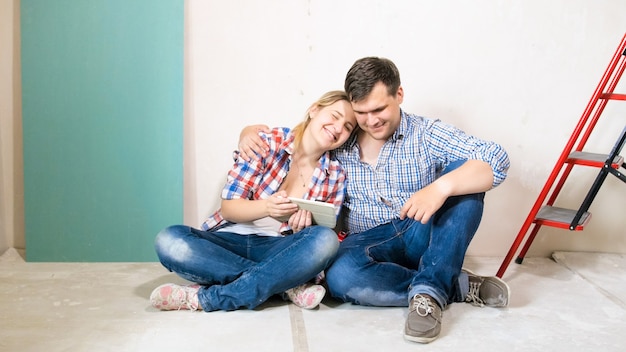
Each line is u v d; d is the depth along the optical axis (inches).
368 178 86.7
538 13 103.6
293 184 87.4
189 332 73.5
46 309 79.4
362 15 100.9
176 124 99.0
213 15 99.0
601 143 109.1
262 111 102.3
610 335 76.8
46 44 96.2
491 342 73.5
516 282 96.7
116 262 100.4
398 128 83.4
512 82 105.0
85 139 98.0
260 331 74.4
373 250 84.1
